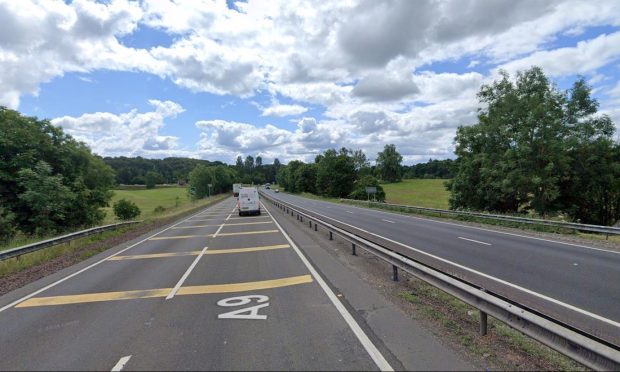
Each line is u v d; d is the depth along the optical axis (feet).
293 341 16.53
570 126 93.40
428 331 17.25
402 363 14.01
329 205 167.73
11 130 97.91
